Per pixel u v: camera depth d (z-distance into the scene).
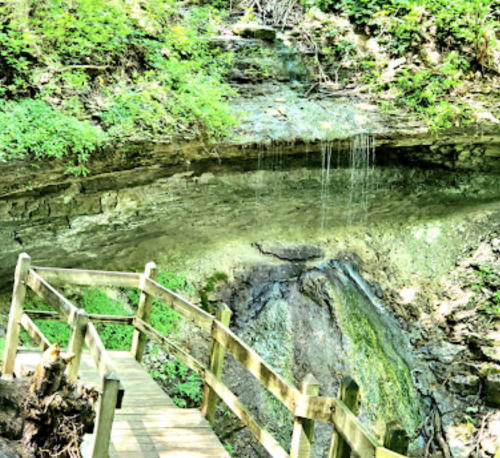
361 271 9.97
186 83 9.26
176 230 9.33
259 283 9.23
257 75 10.18
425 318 9.70
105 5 9.00
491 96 10.42
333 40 10.89
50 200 8.18
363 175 10.12
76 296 8.30
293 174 9.75
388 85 10.41
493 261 10.03
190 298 8.82
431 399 8.90
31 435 3.90
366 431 3.15
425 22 10.96
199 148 8.73
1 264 8.02
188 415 5.09
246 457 7.92
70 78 8.17
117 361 6.14
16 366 5.50
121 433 4.66
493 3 11.11
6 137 7.14
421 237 10.39
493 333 9.27
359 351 8.70
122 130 8.05
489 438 8.35
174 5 10.70
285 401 3.80
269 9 11.43
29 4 8.32
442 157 10.52
